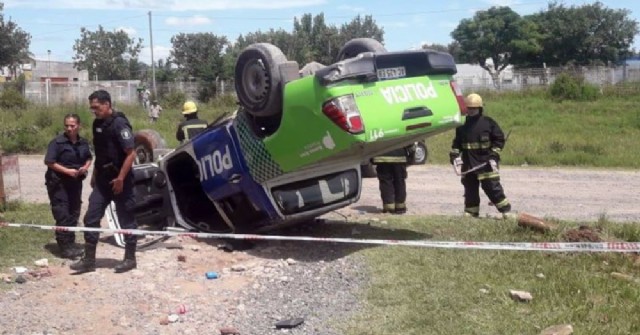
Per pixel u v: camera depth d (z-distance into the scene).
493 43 75.62
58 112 28.05
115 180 7.23
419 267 7.08
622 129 25.47
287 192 8.02
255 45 7.71
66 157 7.87
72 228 7.41
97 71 88.62
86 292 6.66
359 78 7.19
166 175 8.99
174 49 71.06
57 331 5.77
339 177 8.31
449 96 7.80
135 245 7.39
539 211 11.06
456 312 5.84
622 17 74.50
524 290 6.28
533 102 37.19
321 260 7.68
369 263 7.34
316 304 6.27
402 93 7.43
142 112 36.16
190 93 50.81
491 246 6.23
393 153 10.21
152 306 6.34
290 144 7.59
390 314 5.89
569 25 74.19
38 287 6.77
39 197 12.40
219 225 9.02
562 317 5.64
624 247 5.89
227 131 8.18
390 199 10.34
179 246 8.30
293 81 7.47
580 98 38.16
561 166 17.53
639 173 15.98
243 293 6.68
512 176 15.50
